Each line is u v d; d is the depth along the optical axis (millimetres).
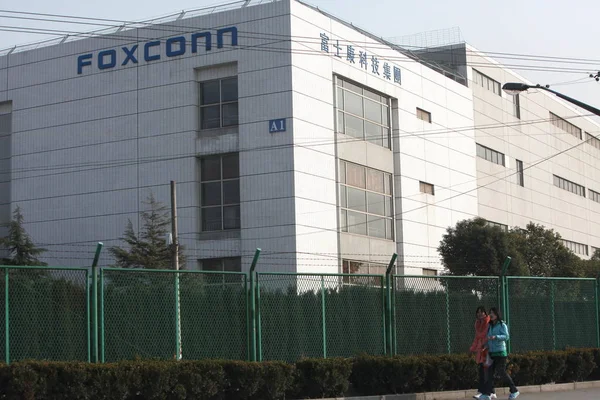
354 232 50375
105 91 50938
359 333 22281
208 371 18234
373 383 20703
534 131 76250
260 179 46531
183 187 48219
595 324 27875
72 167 51438
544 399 20391
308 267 46156
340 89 50562
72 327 17578
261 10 47406
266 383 18859
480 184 65562
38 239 51844
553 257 54938
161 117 49219
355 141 51281
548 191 78062
